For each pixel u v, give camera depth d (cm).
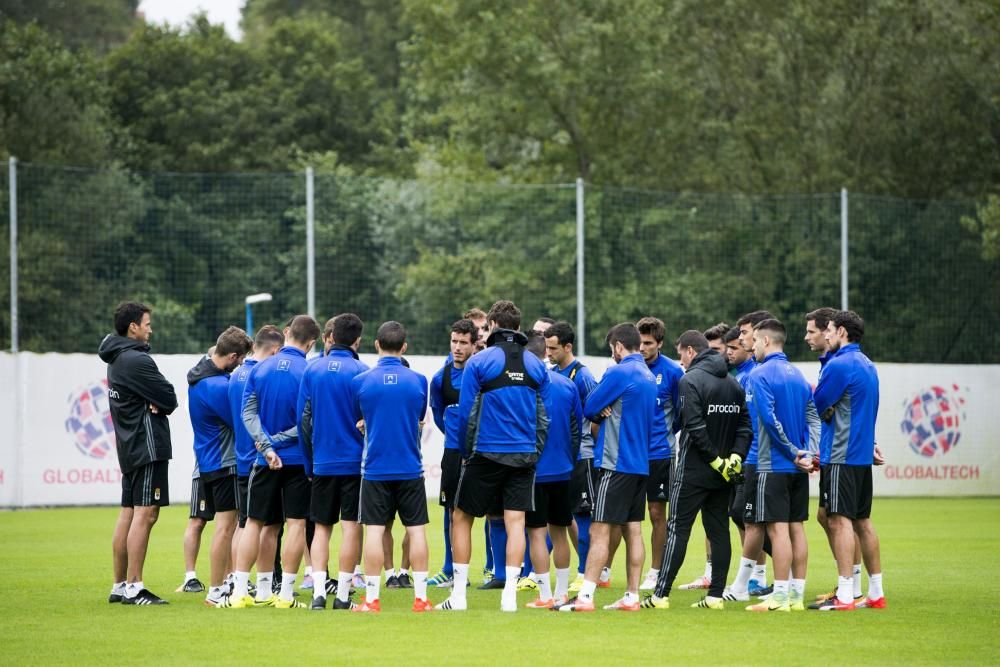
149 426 3822
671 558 3759
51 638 3209
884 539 5903
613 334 3756
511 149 14775
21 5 19425
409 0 14600
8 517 7075
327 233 9356
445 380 4306
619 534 4309
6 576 4544
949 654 3012
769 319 3822
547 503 3862
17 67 13975
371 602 3678
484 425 3653
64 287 9394
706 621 3494
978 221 9862
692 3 13788
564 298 9325
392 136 17325
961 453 8700
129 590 3850
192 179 9531
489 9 14012
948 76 12244
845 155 12575
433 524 6775
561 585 3916
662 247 9544
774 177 12950
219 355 3922
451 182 9806
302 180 9456
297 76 17262
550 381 3862
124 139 15200
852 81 12756
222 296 9500
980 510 7625
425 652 3002
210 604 3828
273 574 4203
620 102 13800
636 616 3600
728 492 3794
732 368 4522
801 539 3766
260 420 3747
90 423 7656
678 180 13438
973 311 9738
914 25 12400
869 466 3766
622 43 13688
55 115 13788
